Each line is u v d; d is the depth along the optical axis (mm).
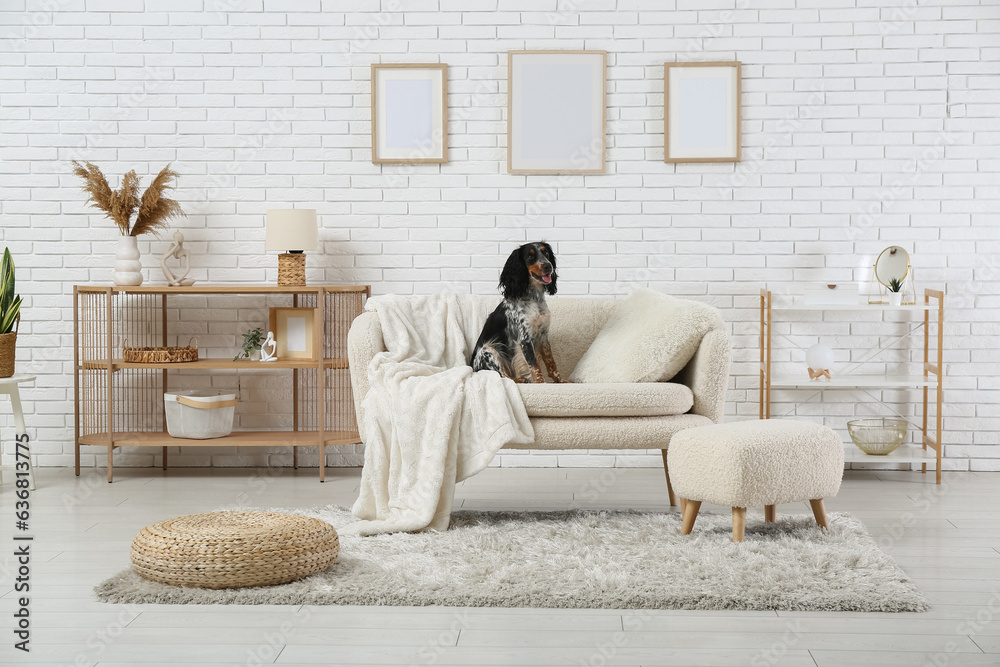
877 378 4125
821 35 4223
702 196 4281
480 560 2607
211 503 3533
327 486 3881
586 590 2324
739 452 2662
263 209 4340
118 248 4059
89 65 4301
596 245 4309
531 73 4262
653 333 3223
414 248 4336
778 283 4277
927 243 4242
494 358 3373
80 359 4340
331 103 4309
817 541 2781
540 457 4371
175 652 1996
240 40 4297
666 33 4242
